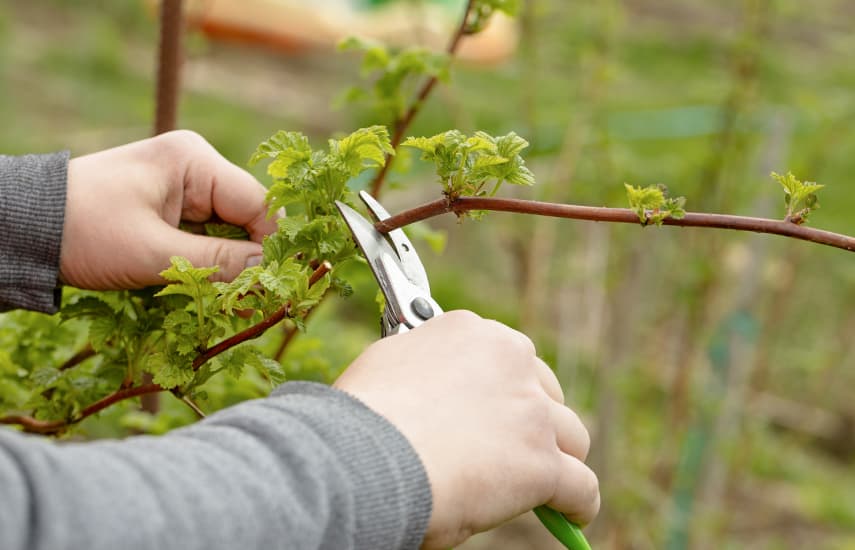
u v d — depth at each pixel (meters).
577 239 3.37
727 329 2.89
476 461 0.80
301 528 0.70
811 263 4.25
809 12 3.96
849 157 3.77
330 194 1.03
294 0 4.44
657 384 3.43
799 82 3.28
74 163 1.20
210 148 1.26
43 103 6.52
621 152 2.85
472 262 4.84
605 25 2.78
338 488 0.73
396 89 1.53
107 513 0.64
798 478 4.36
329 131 6.94
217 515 0.67
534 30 2.80
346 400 0.79
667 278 3.12
